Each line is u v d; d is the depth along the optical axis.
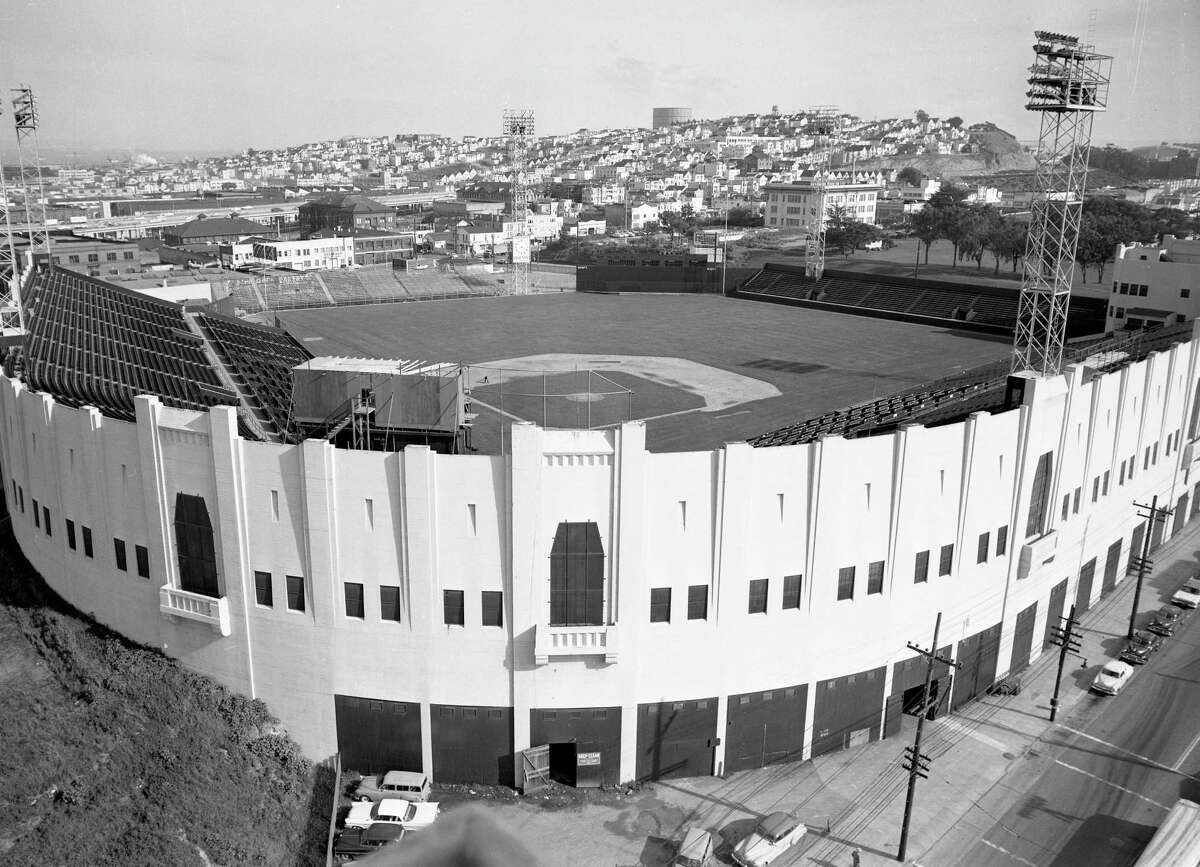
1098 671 72.56
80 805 51.16
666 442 105.31
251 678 59.34
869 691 62.12
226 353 101.69
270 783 55.69
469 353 164.62
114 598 64.44
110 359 86.38
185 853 49.22
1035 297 83.62
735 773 59.72
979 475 62.91
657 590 55.72
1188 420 93.69
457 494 53.53
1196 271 122.31
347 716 58.03
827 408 121.19
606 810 55.69
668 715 57.53
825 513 57.12
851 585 59.78
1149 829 54.91
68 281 131.50
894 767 60.62
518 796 56.84
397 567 55.09
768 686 58.88
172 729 56.44
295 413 72.38
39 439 67.88
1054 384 66.94
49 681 61.81
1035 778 59.66
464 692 56.50
